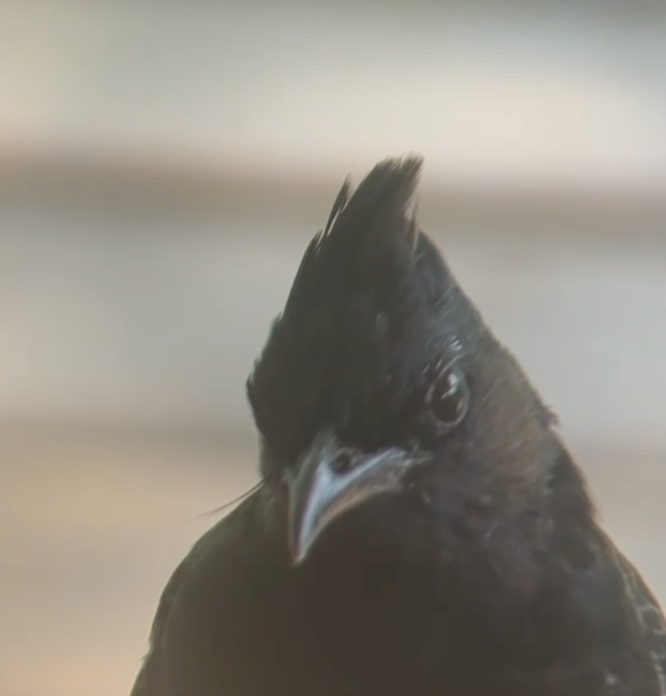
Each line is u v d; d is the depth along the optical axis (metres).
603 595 1.74
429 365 1.73
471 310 1.74
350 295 1.73
